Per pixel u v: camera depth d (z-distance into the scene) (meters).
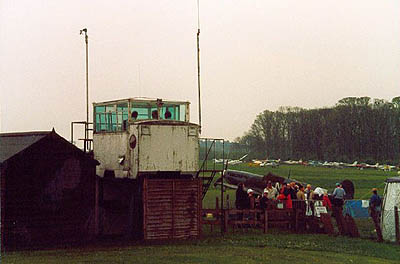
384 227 40.47
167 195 41.12
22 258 31.25
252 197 47.47
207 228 47.38
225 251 34.16
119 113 42.81
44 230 39.03
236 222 44.03
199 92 45.47
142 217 40.97
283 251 34.53
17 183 38.16
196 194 42.28
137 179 41.12
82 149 44.66
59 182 39.84
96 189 41.66
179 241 39.59
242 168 193.50
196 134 42.00
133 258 30.95
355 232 41.91
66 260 30.25
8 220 37.59
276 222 44.62
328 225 43.34
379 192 94.19
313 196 48.97
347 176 149.25
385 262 31.25
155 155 40.53
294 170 182.50
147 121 40.53
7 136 41.53
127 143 41.03
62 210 40.00
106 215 41.94
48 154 39.50
